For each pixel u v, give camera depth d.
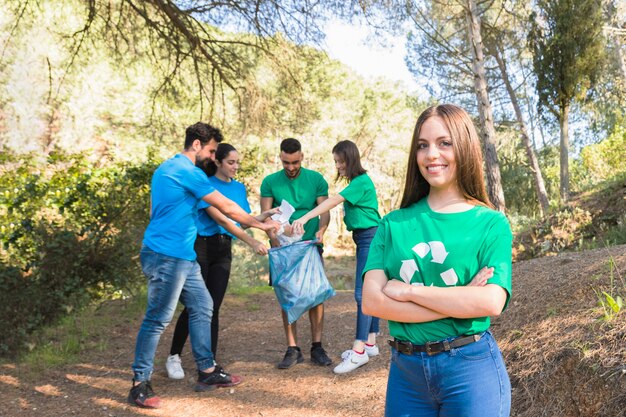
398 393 1.98
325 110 24.02
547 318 3.72
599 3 15.16
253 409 3.84
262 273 11.68
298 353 4.67
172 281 3.93
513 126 21.36
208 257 4.56
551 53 15.27
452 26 19.39
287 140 4.64
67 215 6.41
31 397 4.11
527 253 9.77
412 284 1.93
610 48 21.59
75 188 6.57
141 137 14.52
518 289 4.68
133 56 9.13
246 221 4.25
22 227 5.94
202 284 4.23
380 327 5.54
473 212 1.93
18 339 5.05
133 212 6.84
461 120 1.96
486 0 15.70
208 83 9.66
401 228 2.00
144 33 8.81
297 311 4.32
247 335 5.68
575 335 3.27
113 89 14.77
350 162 4.44
